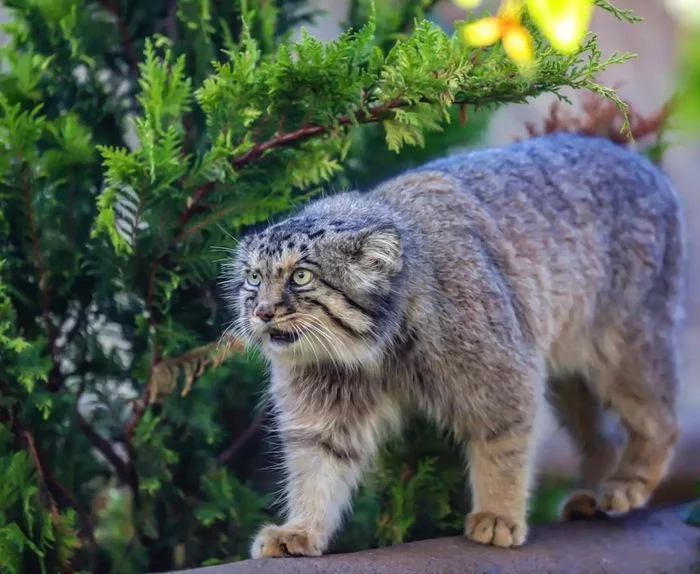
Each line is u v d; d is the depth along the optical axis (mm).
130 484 4645
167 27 4992
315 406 4273
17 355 4152
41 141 4562
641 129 5742
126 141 5004
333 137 4223
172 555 4773
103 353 4719
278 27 5199
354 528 4656
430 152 5285
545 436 5102
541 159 4855
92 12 4926
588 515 4777
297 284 3980
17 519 4188
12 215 4387
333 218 4137
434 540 4180
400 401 4371
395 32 5211
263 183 4344
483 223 4465
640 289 5000
